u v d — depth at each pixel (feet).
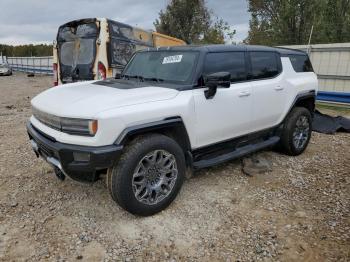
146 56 15.57
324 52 37.14
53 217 11.55
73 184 14.03
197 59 13.08
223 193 13.51
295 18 64.69
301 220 11.53
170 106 11.57
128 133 10.46
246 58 15.16
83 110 10.39
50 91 13.57
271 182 14.69
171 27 74.69
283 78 16.88
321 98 35.27
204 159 13.84
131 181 10.82
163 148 11.43
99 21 24.72
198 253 9.83
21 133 23.13
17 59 127.95
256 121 15.42
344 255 9.68
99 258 9.54
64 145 10.48
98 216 11.64
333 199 13.07
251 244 10.25
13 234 10.57
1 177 14.83
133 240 10.36
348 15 61.31
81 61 26.03
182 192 13.50
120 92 11.71
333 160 17.69
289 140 17.56
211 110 13.01
